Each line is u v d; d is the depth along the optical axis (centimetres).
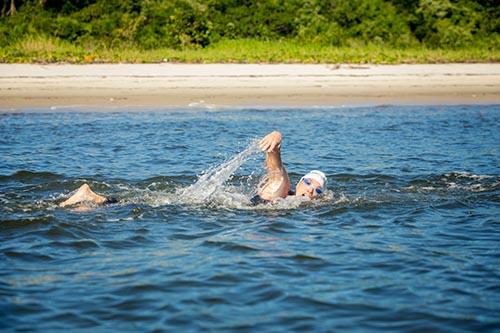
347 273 1190
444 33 5450
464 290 1121
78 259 1256
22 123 2817
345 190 1761
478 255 1288
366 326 993
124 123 2842
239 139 2522
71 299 1080
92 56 4512
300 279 1160
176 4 5375
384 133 2667
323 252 1291
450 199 1675
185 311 1036
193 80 3841
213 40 5222
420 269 1212
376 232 1420
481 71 4241
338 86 3766
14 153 2222
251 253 1280
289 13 5612
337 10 5656
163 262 1235
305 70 4178
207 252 1287
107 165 2059
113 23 5212
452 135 2634
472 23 5619
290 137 2562
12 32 5116
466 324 1001
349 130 2727
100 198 1591
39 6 5756
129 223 1461
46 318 1016
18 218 1465
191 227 1439
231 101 3397
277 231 1414
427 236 1399
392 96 3559
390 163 2106
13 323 998
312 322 1002
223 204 1605
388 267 1222
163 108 3212
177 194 1700
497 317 1023
